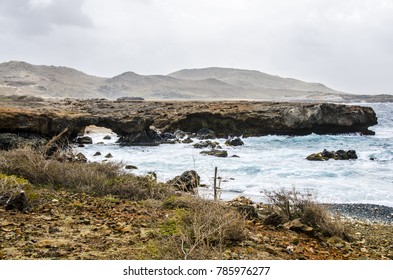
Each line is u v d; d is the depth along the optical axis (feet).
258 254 21.12
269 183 62.59
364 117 163.63
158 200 35.50
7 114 94.38
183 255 18.79
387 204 50.39
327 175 71.36
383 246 29.66
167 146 123.44
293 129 156.15
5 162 39.68
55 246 19.89
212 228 22.20
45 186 37.99
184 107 187.11
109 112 169.07
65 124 110.73
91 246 20.39
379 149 113.91
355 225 38.47
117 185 39.32
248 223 29.71
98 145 124.36
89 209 29.55
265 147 120.67
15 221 24.36
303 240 26.76
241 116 158.51
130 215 28.48
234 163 85.05
